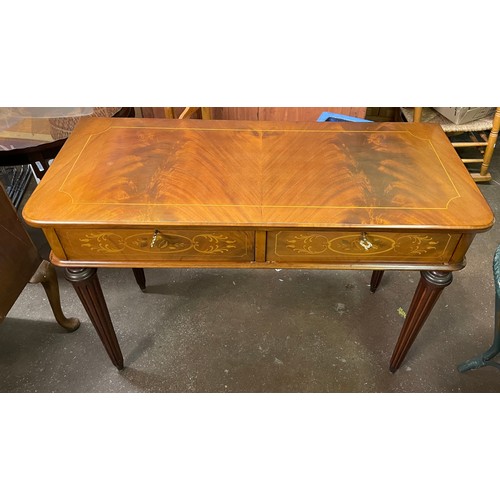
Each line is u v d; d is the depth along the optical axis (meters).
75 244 1.19
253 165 1.30
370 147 1.39
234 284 2.00
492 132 2.39
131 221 1.10
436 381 1.63
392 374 1.65
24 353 1.71
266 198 1.17
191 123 1.51
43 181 1.22
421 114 2.44
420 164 1.31
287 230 1.13
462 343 1.76
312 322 1.83
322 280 2.03
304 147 1.39
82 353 1.71
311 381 1.63
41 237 2.24
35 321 1.83
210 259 1.23
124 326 1.81
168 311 1.87
